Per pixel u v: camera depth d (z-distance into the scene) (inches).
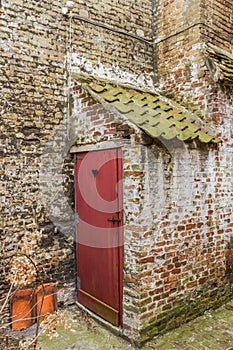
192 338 134.9
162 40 200.1
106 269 147.3
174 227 141.3
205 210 155.5
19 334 139.4
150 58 206.8
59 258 166.9
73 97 165.0
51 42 165.0
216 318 152.0
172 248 140.7
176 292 142.5
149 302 131.6
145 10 205.0
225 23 191.6
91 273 158.6
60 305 166.6
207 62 168.7
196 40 177.3
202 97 171.5
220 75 160.4
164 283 137.4
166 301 138.3
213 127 163.0
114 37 190.5
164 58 198.7
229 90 169.9
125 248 134.7
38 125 160.1
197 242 152.0
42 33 161.9
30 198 156.9
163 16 199.8
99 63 183.6
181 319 144.6
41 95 161.2
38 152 159.6
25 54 156.1
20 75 154.3
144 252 129.3
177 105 178.5
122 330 136.6
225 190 165.6
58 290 166.1
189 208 147.8
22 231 154.3
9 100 150.7
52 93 165.0
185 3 184.9
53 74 165.5
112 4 189.8
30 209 156.9
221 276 164.6
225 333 138.5
